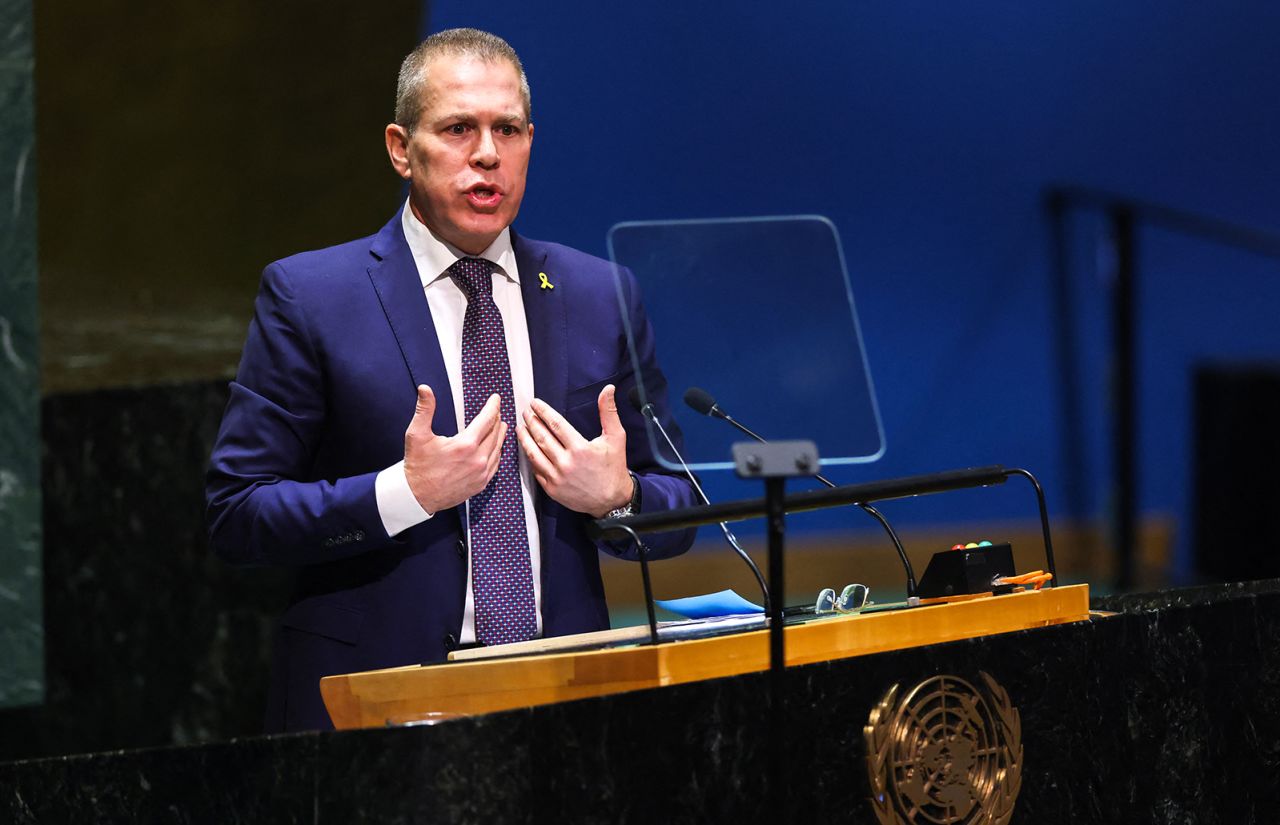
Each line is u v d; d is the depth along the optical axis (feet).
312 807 16.33
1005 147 63.52
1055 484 62.90
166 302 43.45
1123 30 64.44
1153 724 20.74
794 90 60.18
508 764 16.06
